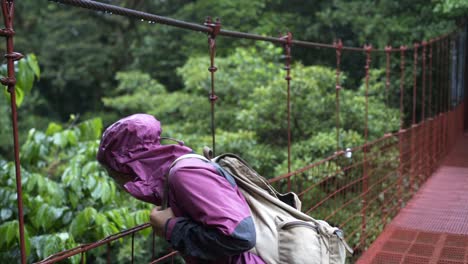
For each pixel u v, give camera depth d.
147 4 12.98
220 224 1.22
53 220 2.92
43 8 13.53
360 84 9.38
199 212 1.25
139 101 9.00
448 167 6.80
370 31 8.84
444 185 5.70
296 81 6.82
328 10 9.44
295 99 6.85
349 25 9.54
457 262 3.37
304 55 10.05
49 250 2.68
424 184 5.77
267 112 6.87
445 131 7.88
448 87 8.80
